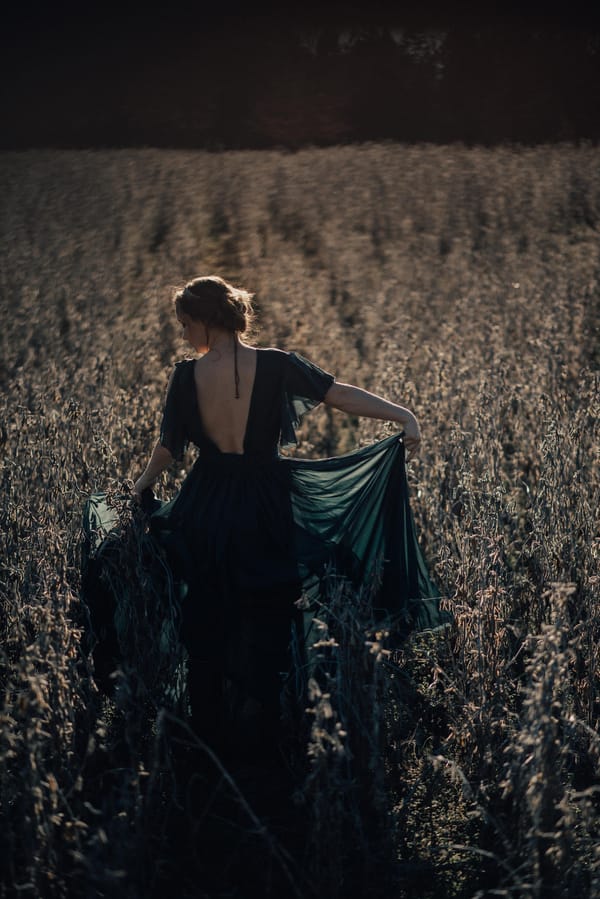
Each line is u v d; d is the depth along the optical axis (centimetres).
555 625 321
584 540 446
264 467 383
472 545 412
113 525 399
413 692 397
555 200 1934
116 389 716
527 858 294
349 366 930
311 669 365
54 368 775
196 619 375
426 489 509
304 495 393
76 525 429
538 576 443
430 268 1440
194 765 371
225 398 375
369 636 336
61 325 1164
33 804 286
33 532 427
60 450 499
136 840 289
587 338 971
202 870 313
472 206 1938
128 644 380
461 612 378
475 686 364
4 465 502
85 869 289
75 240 1791
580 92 2809
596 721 376
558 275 1263
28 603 384
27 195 2264
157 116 3225
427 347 869
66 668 325
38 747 292
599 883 275
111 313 1179
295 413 381
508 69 2834
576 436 515
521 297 1138
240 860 318
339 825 292
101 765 355
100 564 390
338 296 1276
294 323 1078
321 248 1656
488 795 336
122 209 2097
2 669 409
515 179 2134
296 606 374
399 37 2966
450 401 654
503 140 2816
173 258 1573
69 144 3291
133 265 1555
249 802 348
